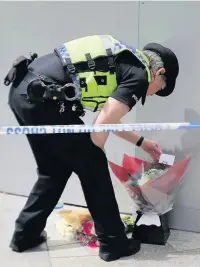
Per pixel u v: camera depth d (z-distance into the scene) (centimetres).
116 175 345
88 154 299
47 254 329
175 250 335
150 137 365
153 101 358
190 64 342
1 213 404
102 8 367
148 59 301
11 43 415
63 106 284
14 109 305
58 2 385
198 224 366
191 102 348
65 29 388
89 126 281
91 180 305
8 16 411
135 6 351
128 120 370
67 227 358
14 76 295
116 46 286
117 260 318
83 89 281
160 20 344
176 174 333
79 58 281
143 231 343
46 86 274
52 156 314
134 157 366
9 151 443
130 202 392
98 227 317
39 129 277
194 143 354
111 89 285
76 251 333
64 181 330
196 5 330
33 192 329
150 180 329
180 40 341
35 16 398
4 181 451
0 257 323
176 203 369
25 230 328
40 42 402
